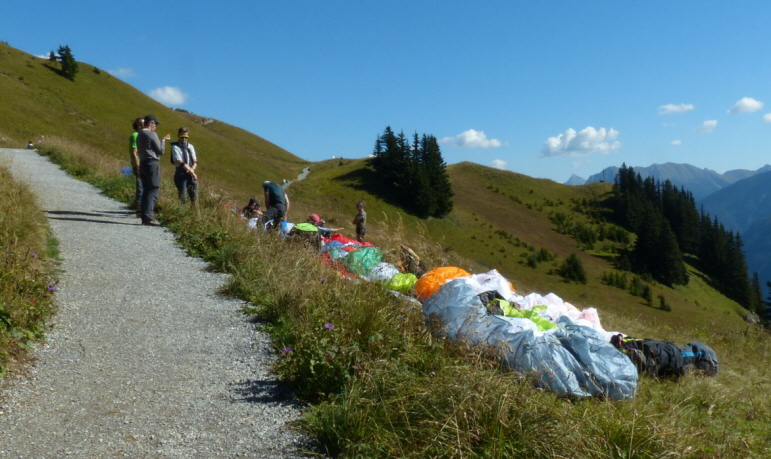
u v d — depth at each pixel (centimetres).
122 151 8975
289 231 979
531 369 446
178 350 484
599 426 344
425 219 11019
